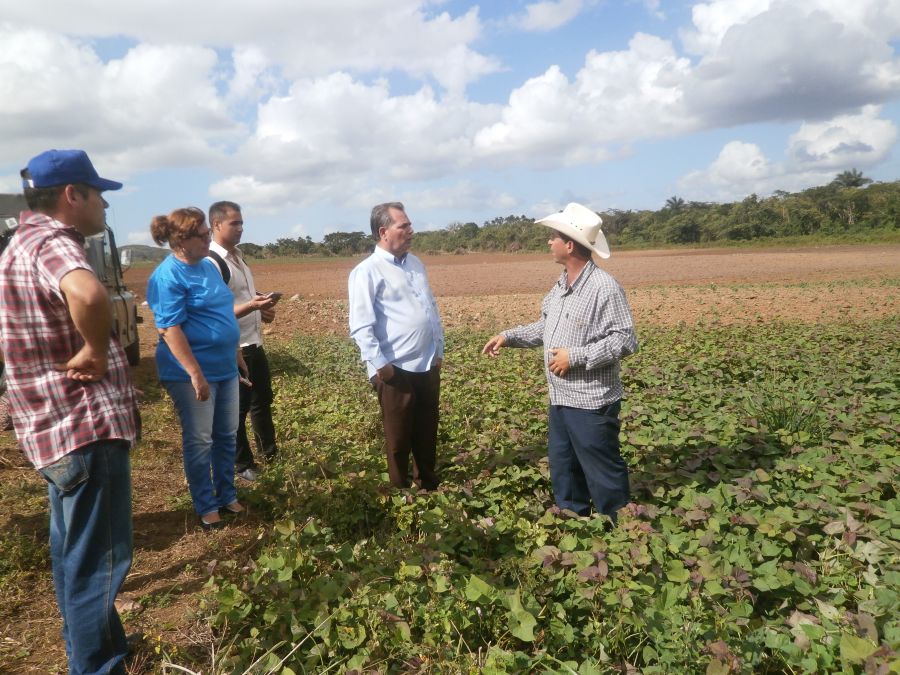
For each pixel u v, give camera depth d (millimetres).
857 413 6105
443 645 2871
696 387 7488
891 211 87188
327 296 25078
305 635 2953
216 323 4211
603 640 2979
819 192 99312
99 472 2502
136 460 5699
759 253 54469
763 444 5383
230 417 4473
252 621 3137
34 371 2438
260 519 4535
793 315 14453
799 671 2820
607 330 3965
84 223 2617
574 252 4023
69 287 2326
